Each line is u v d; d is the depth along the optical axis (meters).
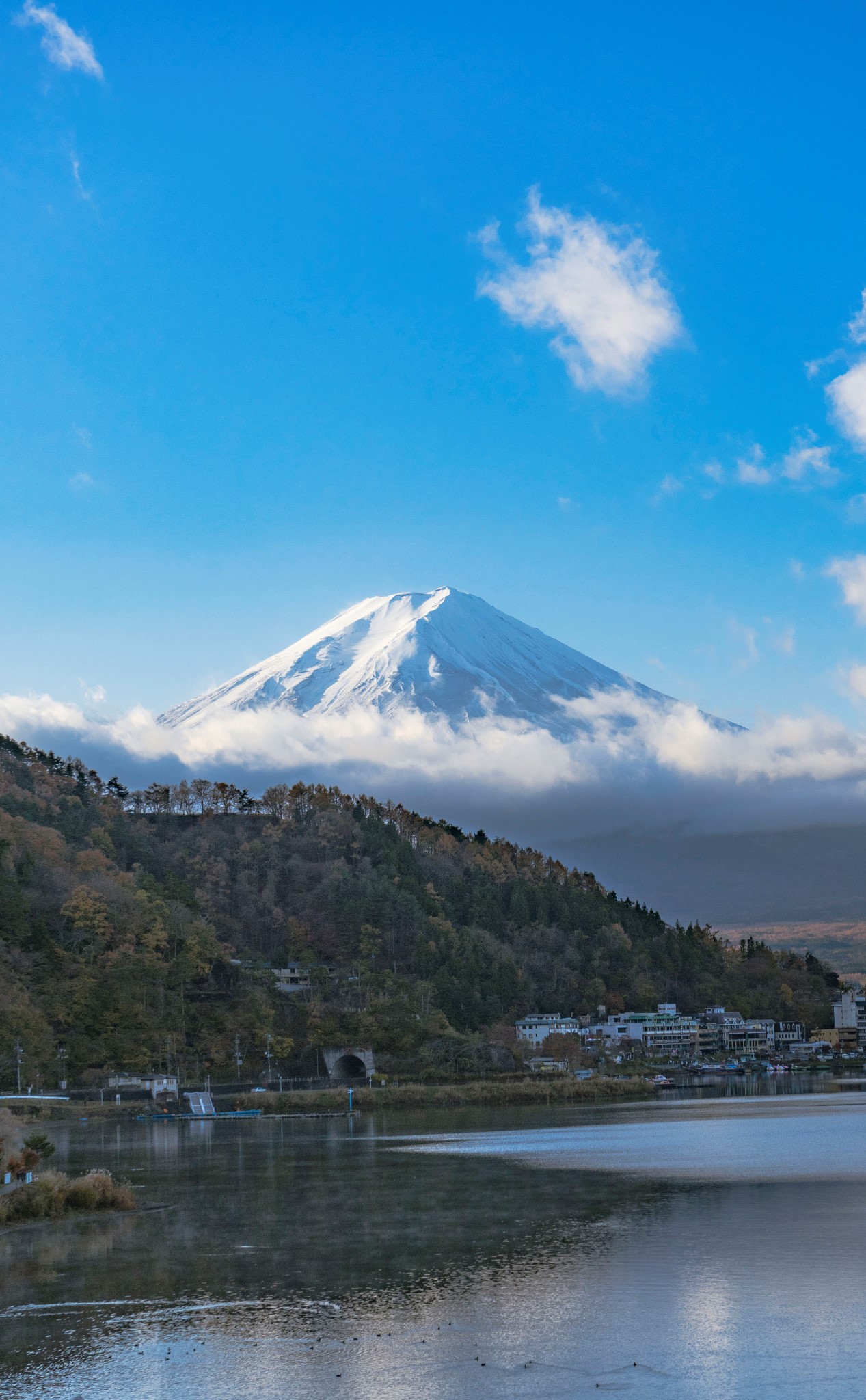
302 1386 53.62
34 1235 89.69
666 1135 171.88
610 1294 67.88
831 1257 76.25
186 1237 87.75
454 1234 87.56
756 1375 53.91
